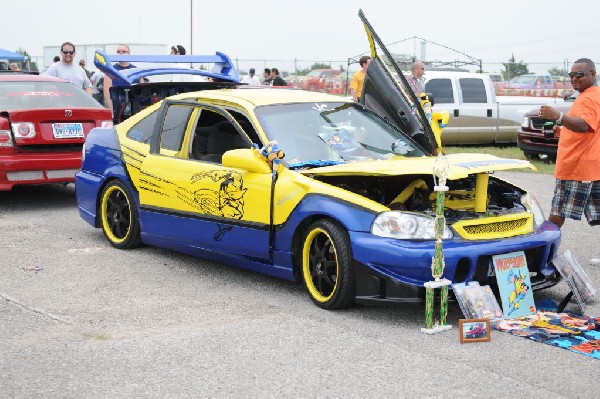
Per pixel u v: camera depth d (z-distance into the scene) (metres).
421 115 6.37
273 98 6.50
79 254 7.27
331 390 4.05
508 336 4.95
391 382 4.15
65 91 10.26
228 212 6.11
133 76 10.57
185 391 4.05
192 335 4.97
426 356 4.56
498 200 6.06
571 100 16.34
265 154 5.78
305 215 5.52
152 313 5.47
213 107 6.55
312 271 5.65
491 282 5.35
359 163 5.66
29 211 9.64
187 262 6.99
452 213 5.54
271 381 4.18
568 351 4.65
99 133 7.77
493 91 17.70
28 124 9.41
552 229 5.77
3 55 23.53
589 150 6.59
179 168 6.58
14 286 6.18
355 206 5.30
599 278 6.55
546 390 4.04
